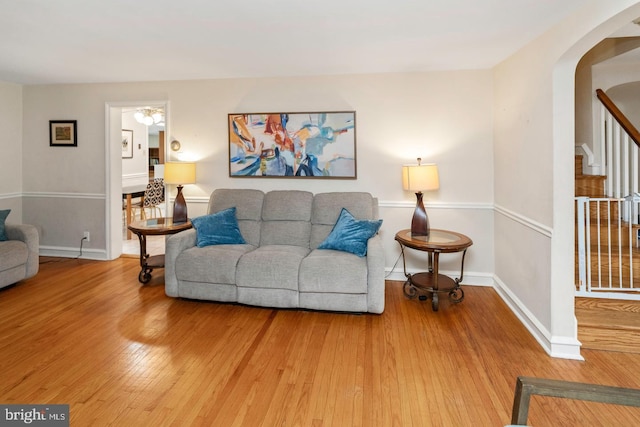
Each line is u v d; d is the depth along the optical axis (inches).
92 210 177.5
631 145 127.3
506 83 127.4
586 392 49.4
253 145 158.2
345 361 90.4
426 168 131.1
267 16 91.7
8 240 141.2
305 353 94.2
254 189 156.4
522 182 113.4
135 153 306.3
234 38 107.7
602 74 146.3
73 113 174.6
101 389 78.6
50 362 88.9
